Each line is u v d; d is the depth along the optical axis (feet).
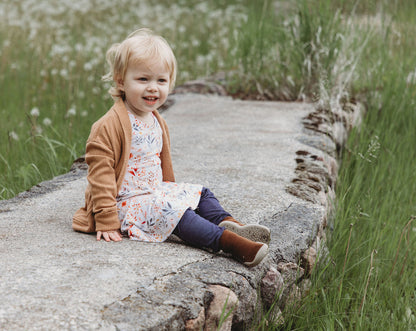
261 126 18.03
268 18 24.95
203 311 6.75
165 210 8.52
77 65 25.94
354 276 11.12
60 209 10.32
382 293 10.61
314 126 17.76
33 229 9.01
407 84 20.97
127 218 8.70
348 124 18.29
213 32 37.27
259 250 7.87
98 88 22.86
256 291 8.01
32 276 6.93
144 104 8.80
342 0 21.74
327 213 12.09
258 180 12.57
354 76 21.54
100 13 41.14
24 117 21.98
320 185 12.49
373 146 14.55
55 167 15.11
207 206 9.05
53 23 35.42
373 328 9.42
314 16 22.02
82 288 6.70
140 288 6.85
